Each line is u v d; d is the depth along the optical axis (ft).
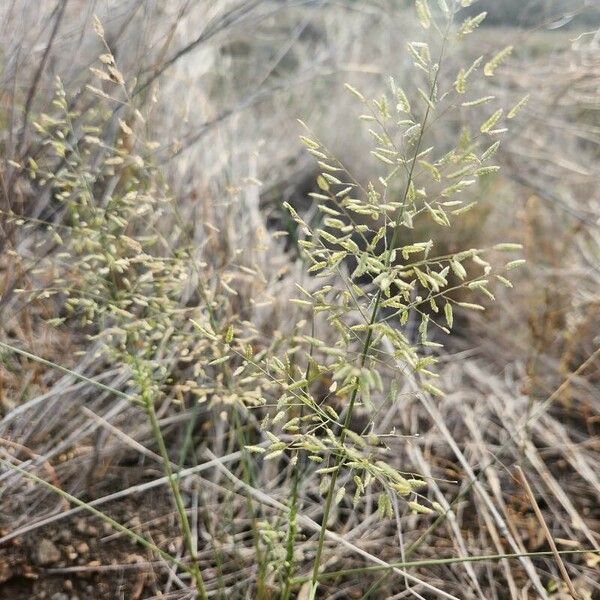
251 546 1.52
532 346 1.96
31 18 1.80
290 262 2.22
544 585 1.50
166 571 1.46
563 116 2.75
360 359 0.91
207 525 1.56
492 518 1.64
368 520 1.61
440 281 0.89
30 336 1.60
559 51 2.82
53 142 1.24
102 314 1.25
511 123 2.57
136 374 1.16
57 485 1.53
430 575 1.51
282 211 2.45
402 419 1.91
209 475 1.68
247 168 2.42
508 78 2.57
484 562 1.53
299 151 2.87
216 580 1.44
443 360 2.23
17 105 1.78
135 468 1.66
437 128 2.62
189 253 1.35
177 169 1.97
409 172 0.90
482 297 2.40
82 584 1.42
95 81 1.85
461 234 2.46
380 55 3.21
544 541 1.60
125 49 1.87
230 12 1.87
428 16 0.89
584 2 2.64
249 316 1.88
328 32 3.31
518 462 1.74
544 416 1.93
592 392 2.00
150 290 1.56
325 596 1.44
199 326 1.04
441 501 1.56
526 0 2.99
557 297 2.14
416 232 2.47
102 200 1.72
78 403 1.67
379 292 0.94
